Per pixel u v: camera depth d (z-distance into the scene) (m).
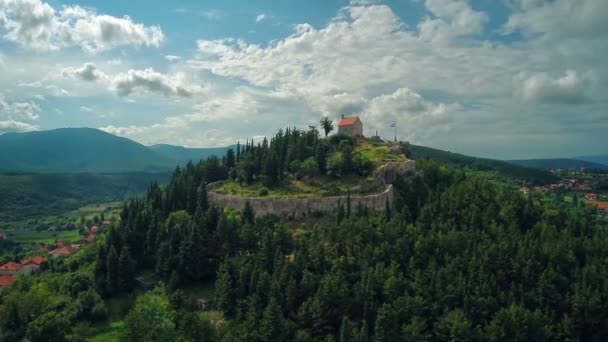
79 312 153.25
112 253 166.12
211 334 133.88
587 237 177.75
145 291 164.62
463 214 179.38
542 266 151.75
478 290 138.62
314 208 194.88
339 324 135.62
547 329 132.12
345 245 157.75
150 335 128.00
